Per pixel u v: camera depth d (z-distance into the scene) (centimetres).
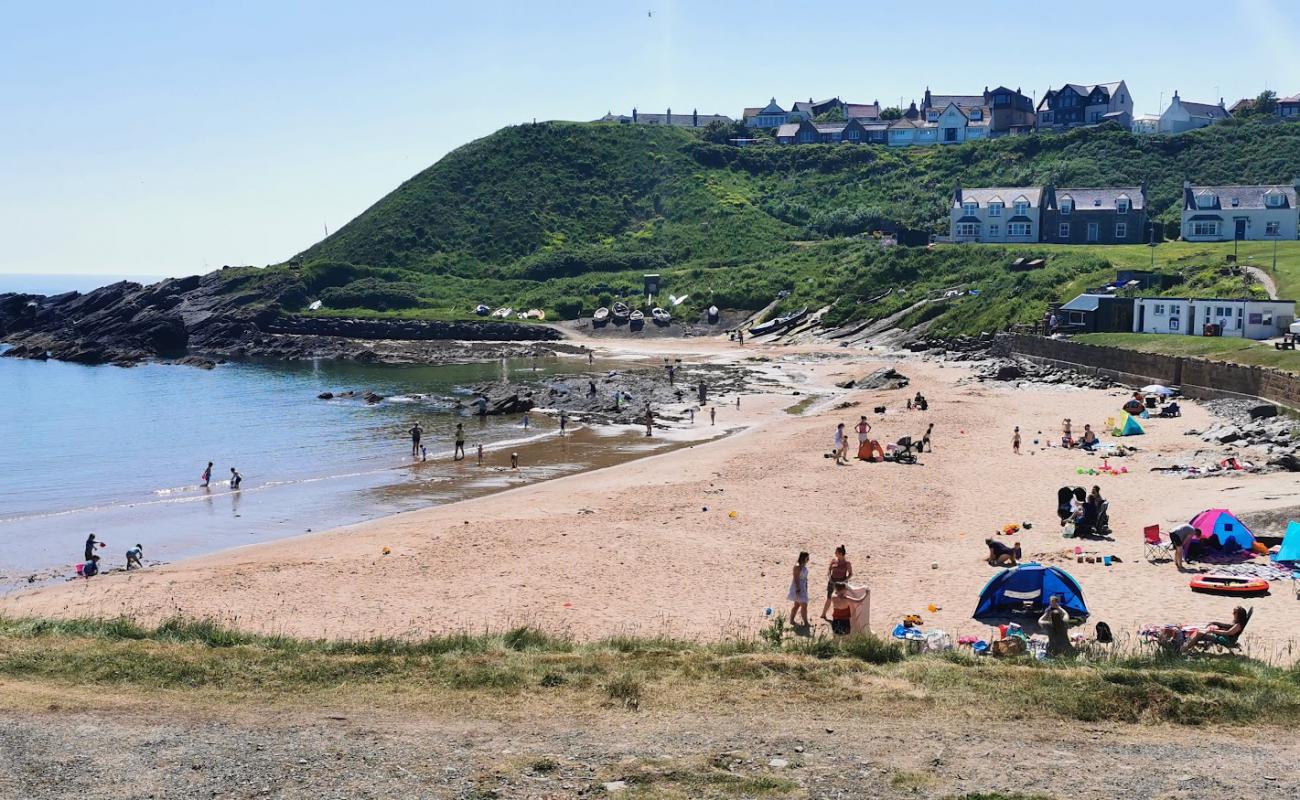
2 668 2270
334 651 2473
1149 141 17462
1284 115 19662
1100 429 5894
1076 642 2520
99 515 4831
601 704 2083
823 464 5162
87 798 1630
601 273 16488
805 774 1733
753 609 2964
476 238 18125
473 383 9975
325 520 4644
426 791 1662
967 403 7075
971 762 1783
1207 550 3234
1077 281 10894
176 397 9331
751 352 11988
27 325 15525
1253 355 6744
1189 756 1806
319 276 16338
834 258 14888
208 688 2189
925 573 3219
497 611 2994
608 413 7694
